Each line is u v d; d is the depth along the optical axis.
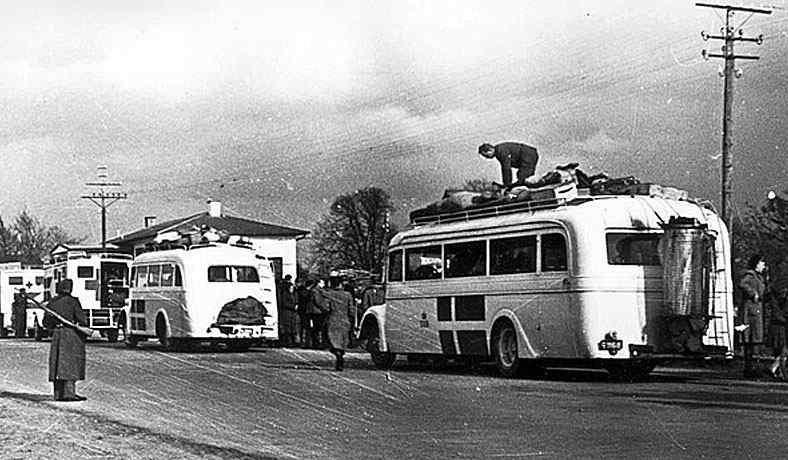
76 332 17.20
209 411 15.59
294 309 35.91
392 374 22.86
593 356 19.78
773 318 20.41
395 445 11.87
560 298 20.34
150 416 14.95
